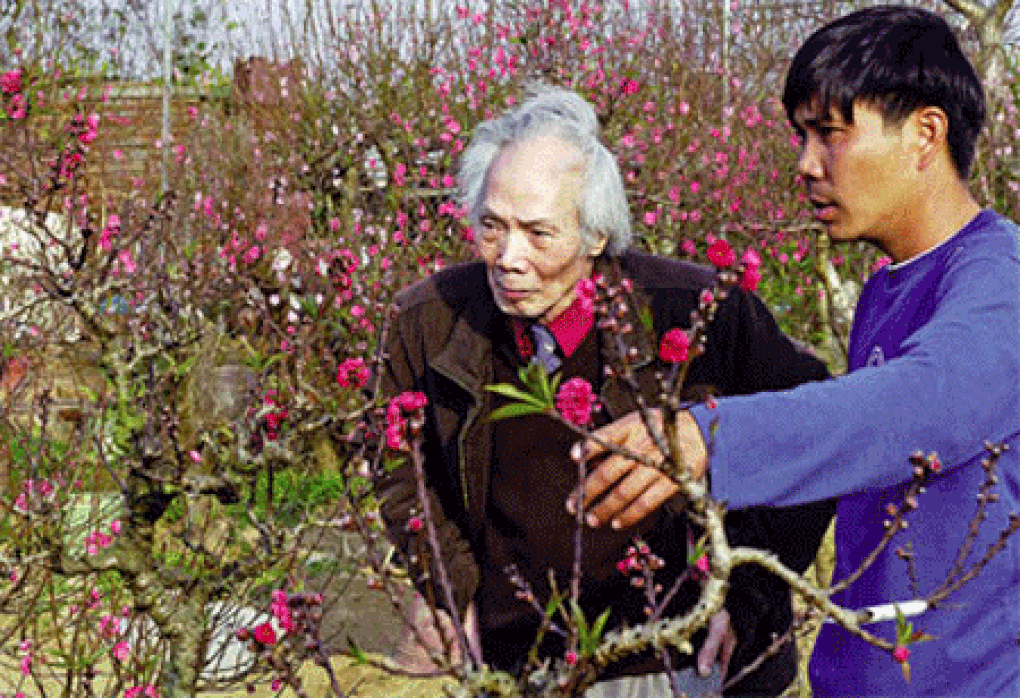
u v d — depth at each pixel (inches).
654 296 71.1
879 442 36.6
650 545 71.1
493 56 316.8
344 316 192.4
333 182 334.3
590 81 285.9
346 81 358.3
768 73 344.8
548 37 291.1
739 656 72.0
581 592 72.4
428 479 77.4
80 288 96.7
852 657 50.1
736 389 74.4
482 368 73.5
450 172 281.6
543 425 71.9
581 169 65.5
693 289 71.6
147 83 392.8
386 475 78.5
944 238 49.8
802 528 72.1
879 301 53.4
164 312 120.4
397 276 248.1
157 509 91.6
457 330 74.2
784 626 73.1
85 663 121.5
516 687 45.5
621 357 35.5
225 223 269.4
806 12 358.3
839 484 36.7
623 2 327.6
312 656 48.7
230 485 92.4
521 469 72.5
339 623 166.2
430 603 50.6
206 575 92.4
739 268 34.2
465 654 48.6
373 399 79.0
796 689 75.8
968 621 47.3
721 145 287.1
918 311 49.6
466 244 254.2
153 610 91.4
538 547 72.2
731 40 349.7
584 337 70.6
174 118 408.2
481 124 68.3
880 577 49.1
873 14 49.3
